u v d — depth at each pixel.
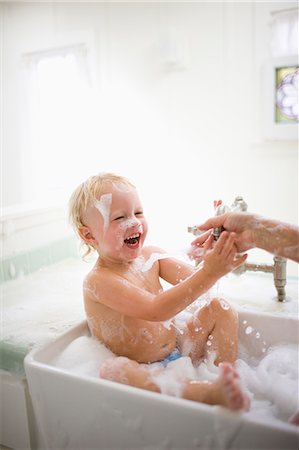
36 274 1.28
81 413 0.71
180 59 1.59
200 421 0.61
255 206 1.63
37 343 0.88
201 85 1.61
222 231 0.82
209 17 1.55
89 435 0.72
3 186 1.47
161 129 1.69
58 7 1.61
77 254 1.42
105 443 0.70
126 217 0.90
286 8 1.45
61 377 0.71
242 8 1.51
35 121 1.59
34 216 1.27
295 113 1.49
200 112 1.63
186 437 0.62
